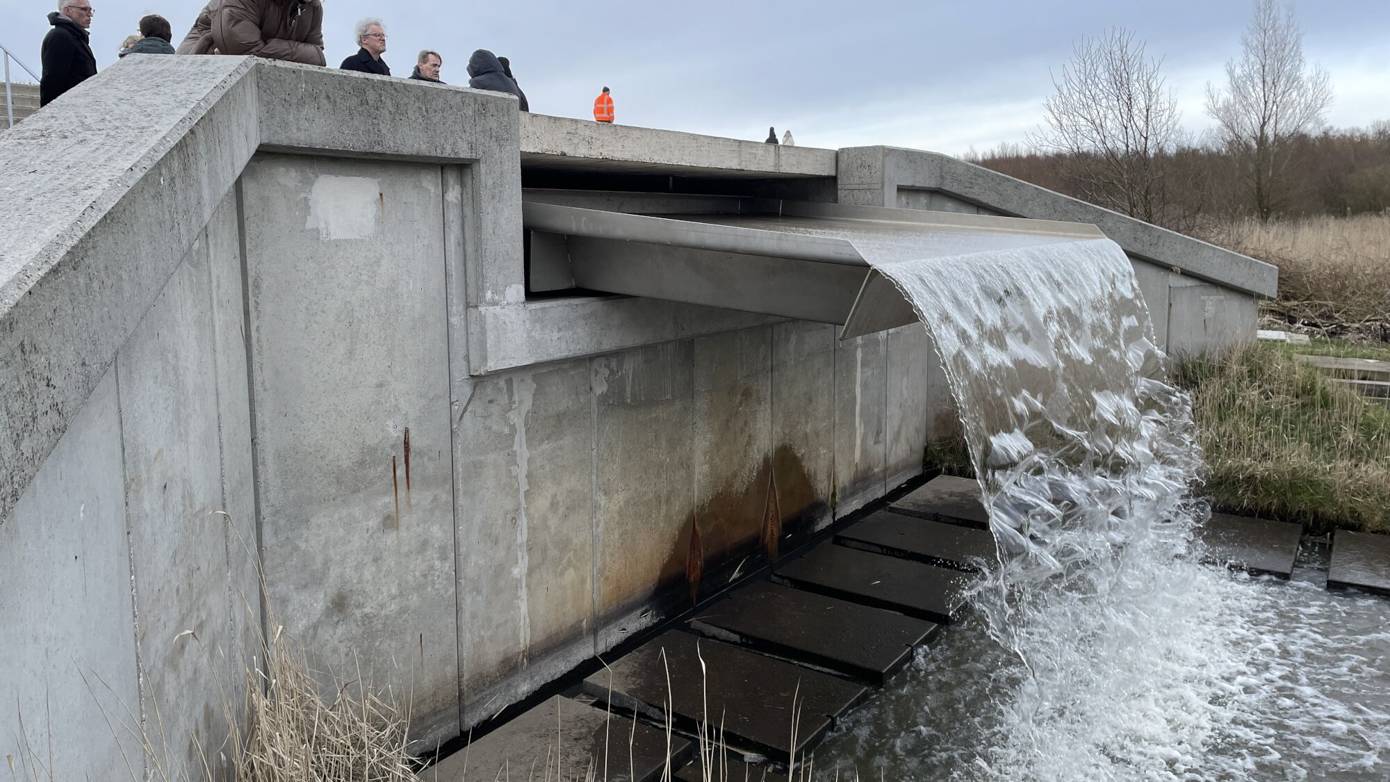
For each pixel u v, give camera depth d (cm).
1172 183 2302
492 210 548
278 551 463
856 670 647
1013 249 681
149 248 293
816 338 914
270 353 451
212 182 357
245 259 435
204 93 362
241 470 430
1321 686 630
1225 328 1230
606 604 688
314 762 421
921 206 1120
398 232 508
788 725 568
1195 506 942
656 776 518
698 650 664
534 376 604
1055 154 2345
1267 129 2980
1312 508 925
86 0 716
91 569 261
